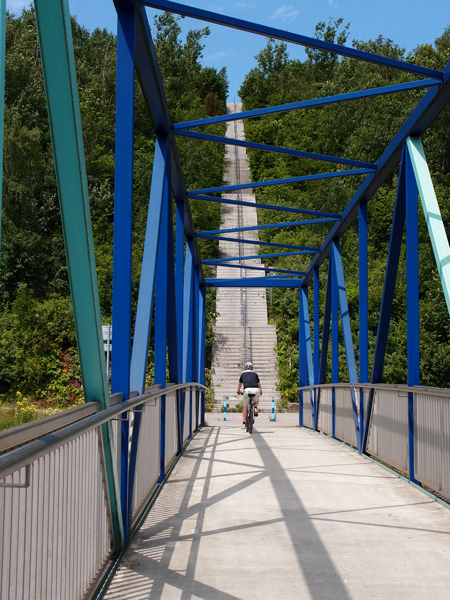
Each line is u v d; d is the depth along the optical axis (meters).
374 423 6.62
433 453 4.56
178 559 3.12
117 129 3.85
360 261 7.92
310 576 2.86
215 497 4.61
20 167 22.52
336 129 38.06
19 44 30.38
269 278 14.75
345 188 31.78
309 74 71.00
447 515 4.06
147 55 4.59
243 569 2.96
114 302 3.58
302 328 14.75
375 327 21.91
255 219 36.78
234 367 22.56
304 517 4.00
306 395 13.50
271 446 8.08
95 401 2.77
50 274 22.94
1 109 1.29
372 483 5.24
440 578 2.84
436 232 4.91
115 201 3.73
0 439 1.60
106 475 2.92
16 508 1.74
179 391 6.89
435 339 17.97
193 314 11.08
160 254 6.00
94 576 2.67
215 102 64.38
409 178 5.58
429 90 5.06
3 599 1.64
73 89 2.29
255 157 48.28
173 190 8.05
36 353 18.77
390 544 3.38
